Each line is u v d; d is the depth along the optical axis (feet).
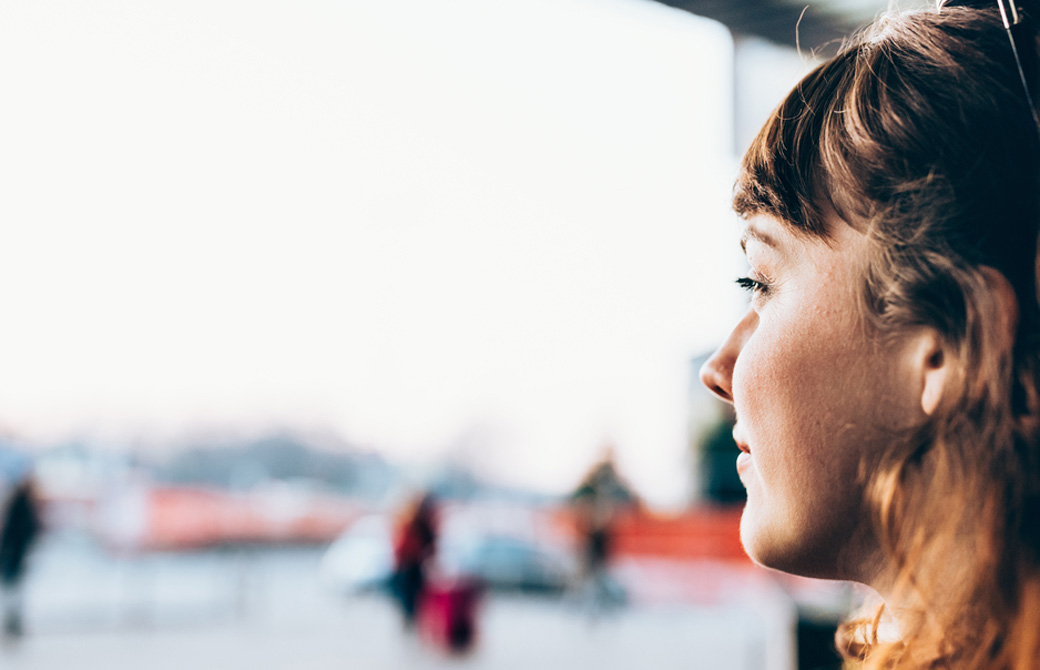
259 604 45.37
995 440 1.65
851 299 1.81
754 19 7.61
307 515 70.03
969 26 1.88
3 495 40.63
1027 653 1.58
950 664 1.65
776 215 1.93
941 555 1.67
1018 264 1.71
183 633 36.24
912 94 1.83
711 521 51.08
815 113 1.94
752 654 31.94
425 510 35.88
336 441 185.26
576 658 31.99
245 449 179.63
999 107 1.77
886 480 1.74
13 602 34.01
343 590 49.70
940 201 1.75
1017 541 1.63
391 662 30.73
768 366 1.88
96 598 44.21
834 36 2.44
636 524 53.16
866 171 1.82
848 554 1.83
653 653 32.99
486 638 36.81
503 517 61.72
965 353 1.69
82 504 57.67
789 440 1.84
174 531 56.13
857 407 1.79
